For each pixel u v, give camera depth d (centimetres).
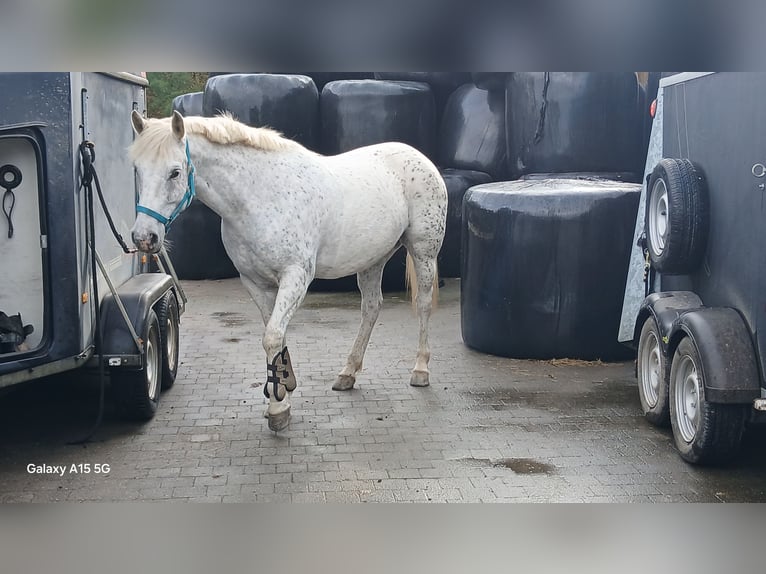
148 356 484
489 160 980
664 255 443
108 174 482
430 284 563
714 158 425
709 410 386
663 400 457
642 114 785
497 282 642
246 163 430
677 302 453
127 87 532
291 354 666
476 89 1009
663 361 455
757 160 377
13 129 383
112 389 464
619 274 624
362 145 941
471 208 665
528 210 622
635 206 623
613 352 636
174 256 1049
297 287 444
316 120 976
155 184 388
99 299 458
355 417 498
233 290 988
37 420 488
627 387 568
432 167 552
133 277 542
